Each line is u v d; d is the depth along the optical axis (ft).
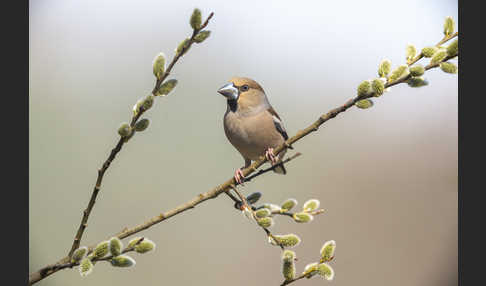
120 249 11.95
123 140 13.39
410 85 13.44
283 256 12.75
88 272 11.78
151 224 13.99
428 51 13.38
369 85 13.34
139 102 13.37
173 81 13.33
